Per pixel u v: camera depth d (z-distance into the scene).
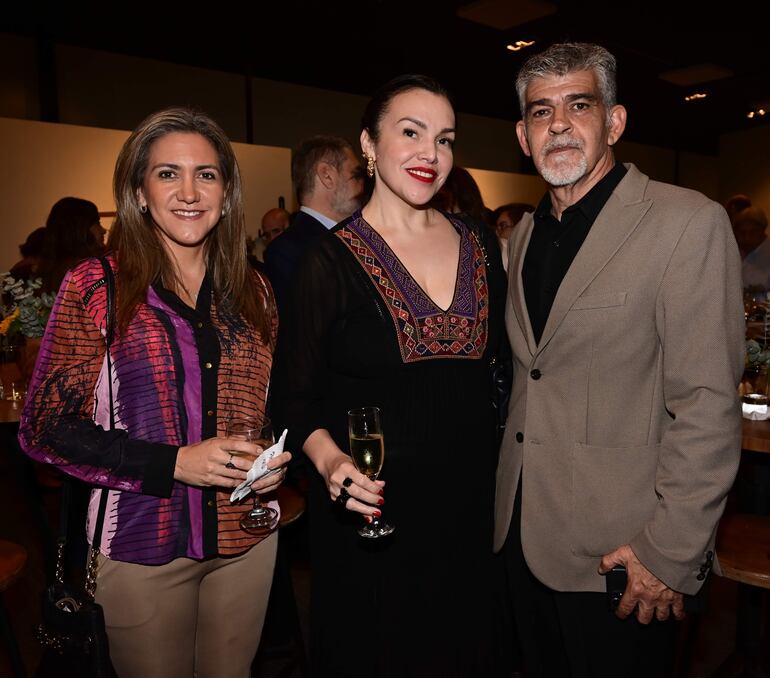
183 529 1.47
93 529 1.47
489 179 10.01
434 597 1.73
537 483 1.59
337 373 1.74
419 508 1.71
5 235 6.09
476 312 1.75
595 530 1.51
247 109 8.59
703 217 1.38
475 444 1.74
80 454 1.39
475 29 7.16
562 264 1.62
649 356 1.47
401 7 6.54
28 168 6.16
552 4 6.34
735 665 2.28
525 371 1.67
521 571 1.74
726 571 1.93
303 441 1.67
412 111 1.65
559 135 1.54
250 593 1.62
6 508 4.11
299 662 2.47
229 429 1.48
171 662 1.52
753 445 2.03
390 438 1.69
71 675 1.42
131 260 1.48
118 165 1.49
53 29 6.88
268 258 2.93
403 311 1.69
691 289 1.36
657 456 1.48
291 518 2.30
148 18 6.69
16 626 2.84
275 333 1.73
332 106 9.40
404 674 1.74
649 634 1.57
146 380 1.45
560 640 1.72
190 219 1.49
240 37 7.31
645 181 1.55
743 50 7.88
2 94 6.96
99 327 1.43
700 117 11.30
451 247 1.80
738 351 1.38
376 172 1.78
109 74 7.54
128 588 1.46
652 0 6.40
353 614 1.74
